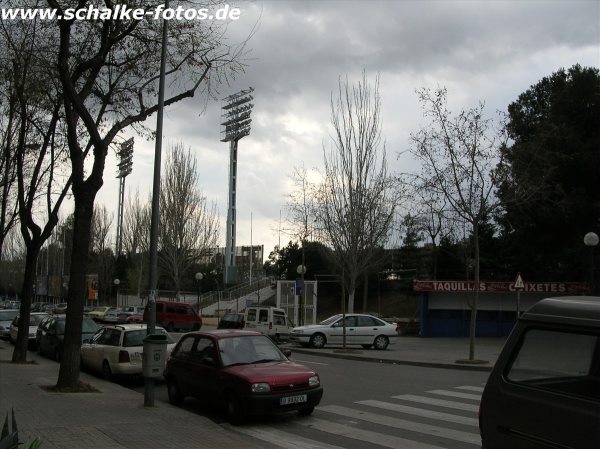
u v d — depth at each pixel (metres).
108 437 7.76
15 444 4.39
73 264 12.29
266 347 11.09
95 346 16.05
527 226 33.53
